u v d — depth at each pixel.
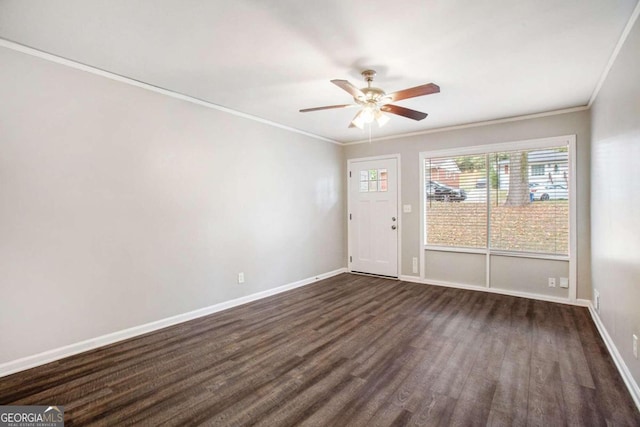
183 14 1.95
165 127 3.21
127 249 2.95
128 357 2.59
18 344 2.36
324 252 5.34
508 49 2.40
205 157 3.58
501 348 2.71
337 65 2.66
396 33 2.17
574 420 1.81
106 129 2.79
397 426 1.78
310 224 5.05
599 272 3.14
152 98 3.11
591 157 3.56
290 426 1.79
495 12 1.94
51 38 2.25
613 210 2.56
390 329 3.14
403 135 5.09
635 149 2.00
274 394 2.09
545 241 4.04
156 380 2.26
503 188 4.30
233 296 3.88
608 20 2.03
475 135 4.46
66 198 2.58
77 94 2.62
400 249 5.19
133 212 2.98
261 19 2.01
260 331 3.12
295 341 2.89
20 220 2.36
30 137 2.40
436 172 4.84
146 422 1.83
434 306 3.83
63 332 2.57
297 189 4.81
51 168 2.50
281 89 3.19
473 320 3.36
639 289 1.93
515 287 4.24
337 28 2.11
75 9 1.90
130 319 2.97
